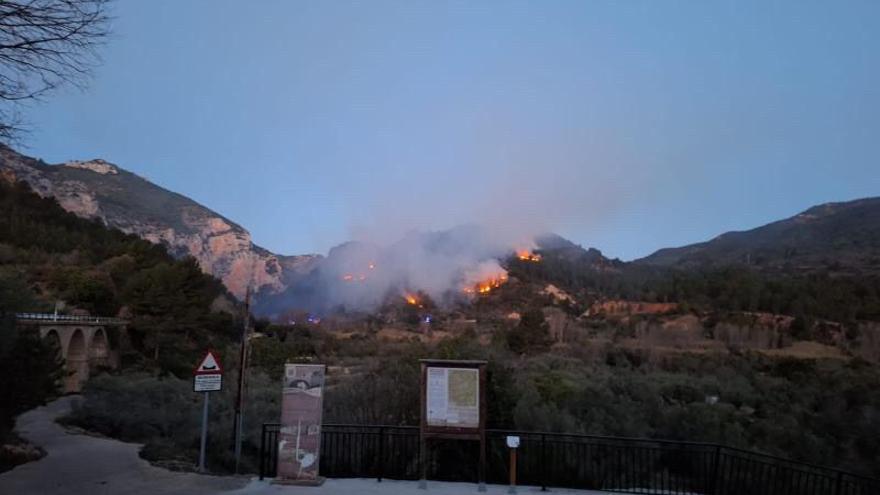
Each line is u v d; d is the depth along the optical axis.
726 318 74.31
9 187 120.19
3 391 15.85
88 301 74.31
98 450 17.33
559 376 30.83
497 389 16.58
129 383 31.28
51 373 18.50
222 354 52.41
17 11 7.36
